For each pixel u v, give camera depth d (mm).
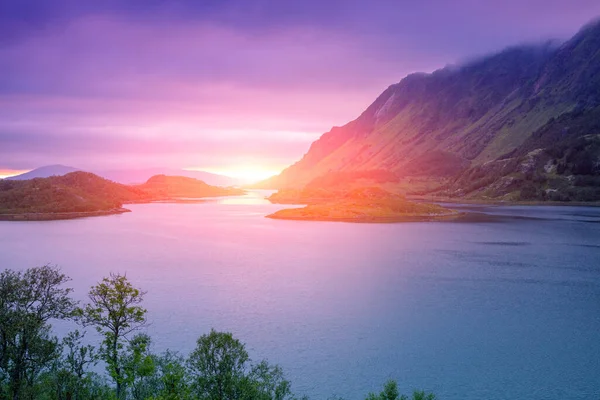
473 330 93500
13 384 47906
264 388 58094
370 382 72438
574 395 68688
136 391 54062
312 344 86375
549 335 90750
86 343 84062
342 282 132875
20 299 54125
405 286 128000
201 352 54375
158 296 117312
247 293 120312
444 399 67688
